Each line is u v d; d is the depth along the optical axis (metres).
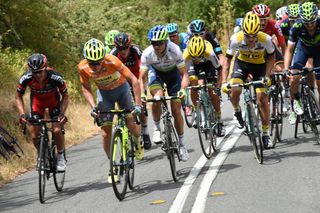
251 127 12.03
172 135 11.84
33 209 10.66
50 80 11.75
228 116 19.45
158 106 13.00
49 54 27.64
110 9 37.09
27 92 20.75
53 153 11.64
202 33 15.88
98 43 10.69
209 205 9.37
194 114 17.94
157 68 12.92
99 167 13.94
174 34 17.05
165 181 11.48
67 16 30.50
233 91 13.06
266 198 9.44
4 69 21.31
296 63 14.09
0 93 19.14
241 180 10.75
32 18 27.16
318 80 13.79
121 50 14.12
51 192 11.96
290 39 13.66
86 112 23.00
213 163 12.52
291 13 17.52
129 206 9.95
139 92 11.25
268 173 11.08
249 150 13.54
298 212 8.60
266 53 12.97
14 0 26.14
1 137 15.20
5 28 26.41
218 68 15.25
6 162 14.81
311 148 13.01
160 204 9.80
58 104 12.41
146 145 14.89
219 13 54.16
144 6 55.69
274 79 13.98
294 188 9.88
